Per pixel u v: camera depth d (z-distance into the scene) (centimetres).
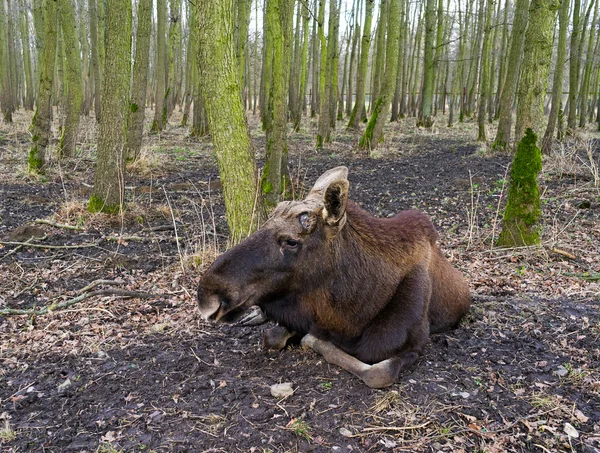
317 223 324
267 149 969
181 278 590
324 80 1720
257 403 338
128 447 301
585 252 647
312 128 2303
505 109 1499
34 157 1130
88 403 348
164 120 2231
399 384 354
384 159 1491
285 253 319
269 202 883
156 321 481
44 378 383
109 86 786
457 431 309
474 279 567
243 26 1759
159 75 2102
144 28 1226
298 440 302
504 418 320
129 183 1131
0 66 2588
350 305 346
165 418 326
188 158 1495
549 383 357
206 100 538
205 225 817
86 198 974
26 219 839
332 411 328
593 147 1502
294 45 2231
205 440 304
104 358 410
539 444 298
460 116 2730
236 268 312
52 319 493
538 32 829
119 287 571
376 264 350
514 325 449
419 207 927
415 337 365
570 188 968
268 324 457
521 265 608
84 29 2827
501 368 378
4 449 304
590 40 2225
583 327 439
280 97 858
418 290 366
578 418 320
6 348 433
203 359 402
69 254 680
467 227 786
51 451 301
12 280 595
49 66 1102
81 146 1458
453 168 1284
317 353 396
